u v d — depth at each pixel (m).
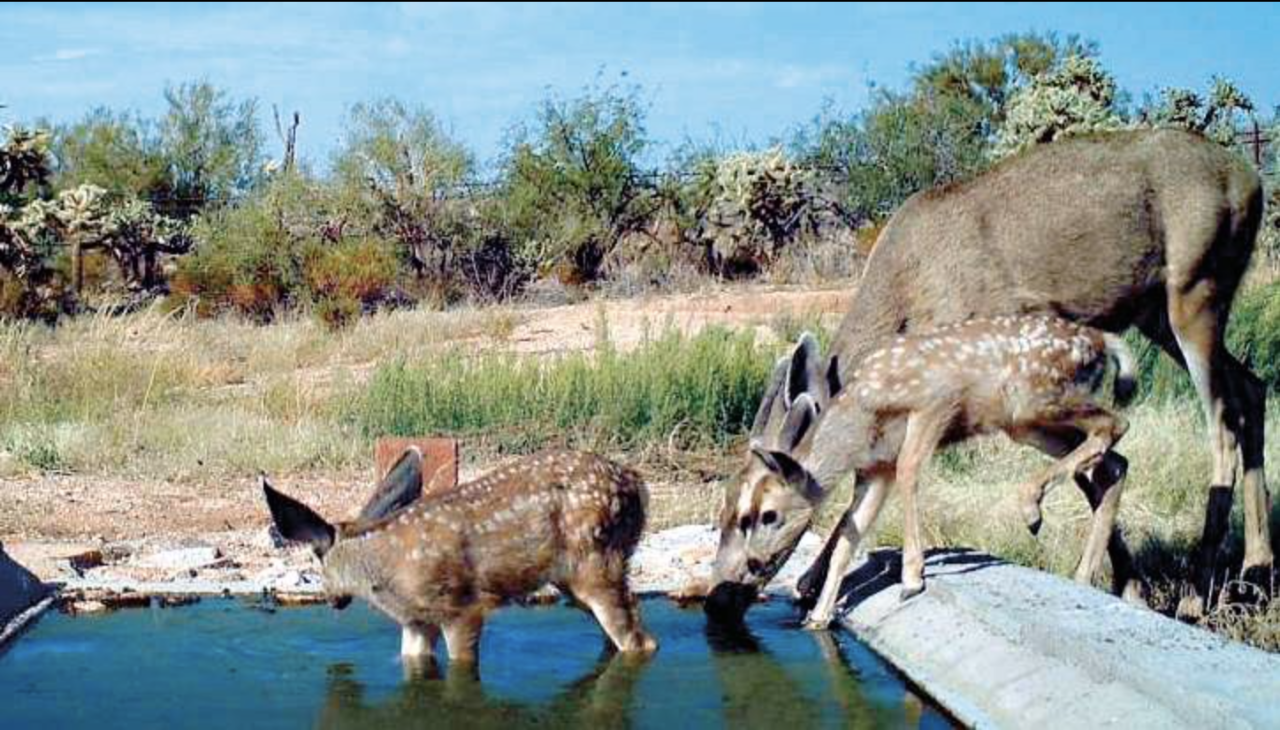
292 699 6.97
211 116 36.25
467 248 29.42
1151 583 9.34
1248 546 9.25
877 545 10.32
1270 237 19.94
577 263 29.86
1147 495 10.91
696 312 22.62
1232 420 9.27
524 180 30.17
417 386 15.35
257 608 8.73
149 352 19.73
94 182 35.00
